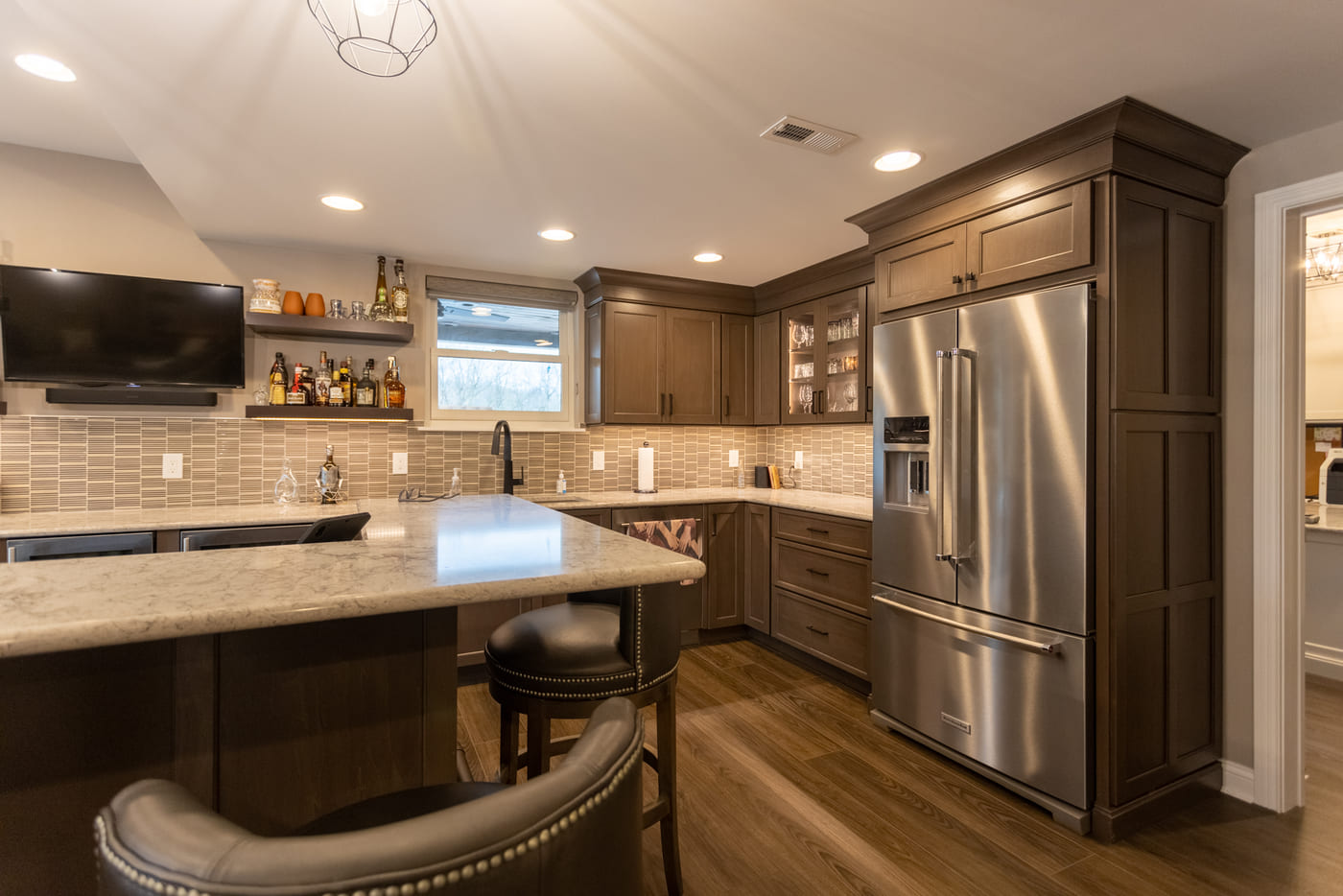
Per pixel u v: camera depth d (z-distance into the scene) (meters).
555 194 2.55
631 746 0.69
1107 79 1.73
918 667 2.47
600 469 4.08
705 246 3.26
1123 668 1.95
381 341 3.47
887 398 2.59
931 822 2.00
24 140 2.81
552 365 4.05
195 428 3.14
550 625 1.50
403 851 0.48
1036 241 2.12
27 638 0.75
